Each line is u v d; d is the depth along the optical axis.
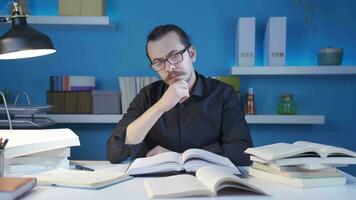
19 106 1.81
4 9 2.29
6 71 2.47
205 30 2.46
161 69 1.40
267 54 2.30
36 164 1.05
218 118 1.54
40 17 2.23
